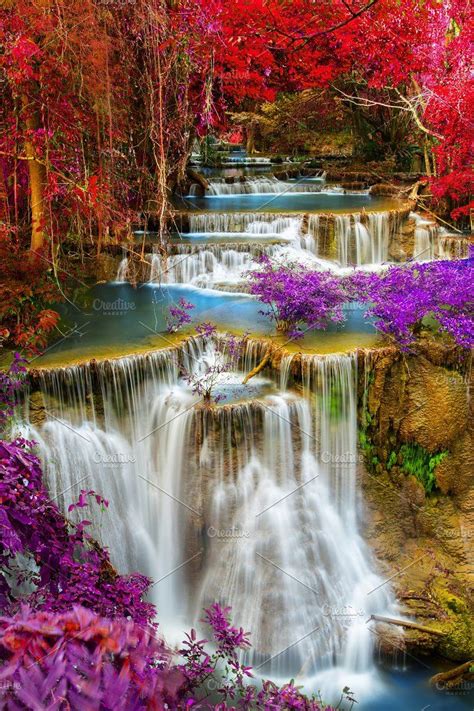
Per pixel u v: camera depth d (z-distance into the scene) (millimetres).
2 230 8320
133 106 9102
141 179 9641
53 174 7816
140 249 9492
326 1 11375
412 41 11062
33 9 7156
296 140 17812
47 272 8484
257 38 11133
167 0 9117
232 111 17750
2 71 7758
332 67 12539
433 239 10578
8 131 8039
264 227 10438
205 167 15328
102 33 7820
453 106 10016
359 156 15945
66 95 7832
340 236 10172
